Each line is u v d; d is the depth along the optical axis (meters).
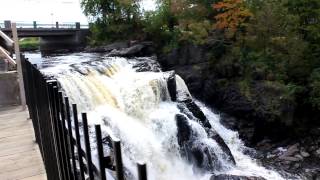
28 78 5.03
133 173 7.75
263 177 11.55
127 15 26.97
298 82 16.38
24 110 6.00
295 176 12.57
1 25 25.38
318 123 15.94
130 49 21.34
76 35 31.27
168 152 12.02
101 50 24.69
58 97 2.60
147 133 11.94
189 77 18.75
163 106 13.79
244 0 18.38
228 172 12.50
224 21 18.28
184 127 12.73
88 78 13.19
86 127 2.17
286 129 15.49
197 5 21.39
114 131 11.27
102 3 27.55
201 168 12.34
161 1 25.42
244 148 15.26
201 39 18.80
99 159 1.91
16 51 5.86
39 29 28.84
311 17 17.75
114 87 13.50
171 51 20.53
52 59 19.58
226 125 16.61
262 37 17.38
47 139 3.47
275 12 16.94
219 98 17.64
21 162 4.04
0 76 6.21
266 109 15.41
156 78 14.01
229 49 18.12
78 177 2.71
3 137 4.79
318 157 13.81
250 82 16.44
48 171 3.70
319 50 16.83
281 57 16.56
